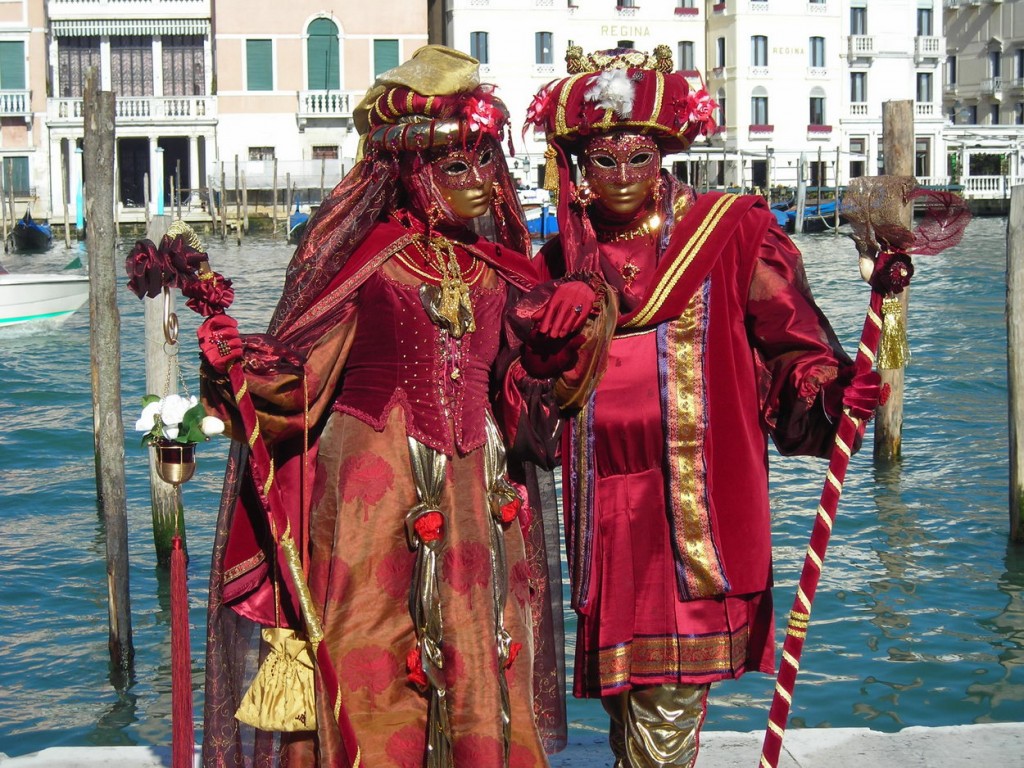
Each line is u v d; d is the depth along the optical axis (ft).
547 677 11.93
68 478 38.17
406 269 11.21
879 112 165.27
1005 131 173.27
